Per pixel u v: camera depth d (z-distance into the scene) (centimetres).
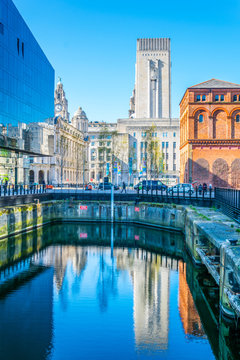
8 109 3756
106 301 1677
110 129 11319
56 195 4431
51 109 5488
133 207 4150
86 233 3588
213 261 1744
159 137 9956
